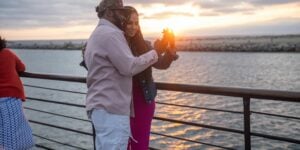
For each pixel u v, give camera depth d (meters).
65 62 136.88
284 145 22.80
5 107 3.69
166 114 29.80
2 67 3.77
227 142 22.66
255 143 23.44
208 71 89.50
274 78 70.25
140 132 3.07
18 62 4.18
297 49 191.25
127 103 2.89
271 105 35.81
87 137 21.28
